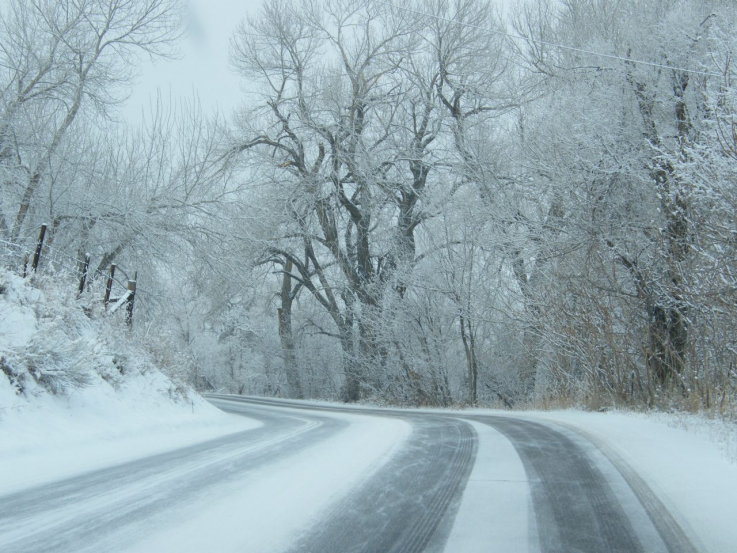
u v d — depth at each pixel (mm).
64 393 9984
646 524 4629
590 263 17516
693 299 14125
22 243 17609
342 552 3992
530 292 21531
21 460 7332
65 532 4285
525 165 21641
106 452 8414
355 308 33219
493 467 6910
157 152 21141
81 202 19094
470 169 26000
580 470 6668
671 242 15539
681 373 15188
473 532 4445
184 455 7980
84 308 14195
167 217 20609
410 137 32312
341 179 32031
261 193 29484
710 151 12875
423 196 29781
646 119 17422
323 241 33031
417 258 29469
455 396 29516
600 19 23141
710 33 15898
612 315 17734
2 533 4266
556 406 19000
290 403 31375
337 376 40688
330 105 31453
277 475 6359
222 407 24578
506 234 22156
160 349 16062
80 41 19344
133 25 20219
